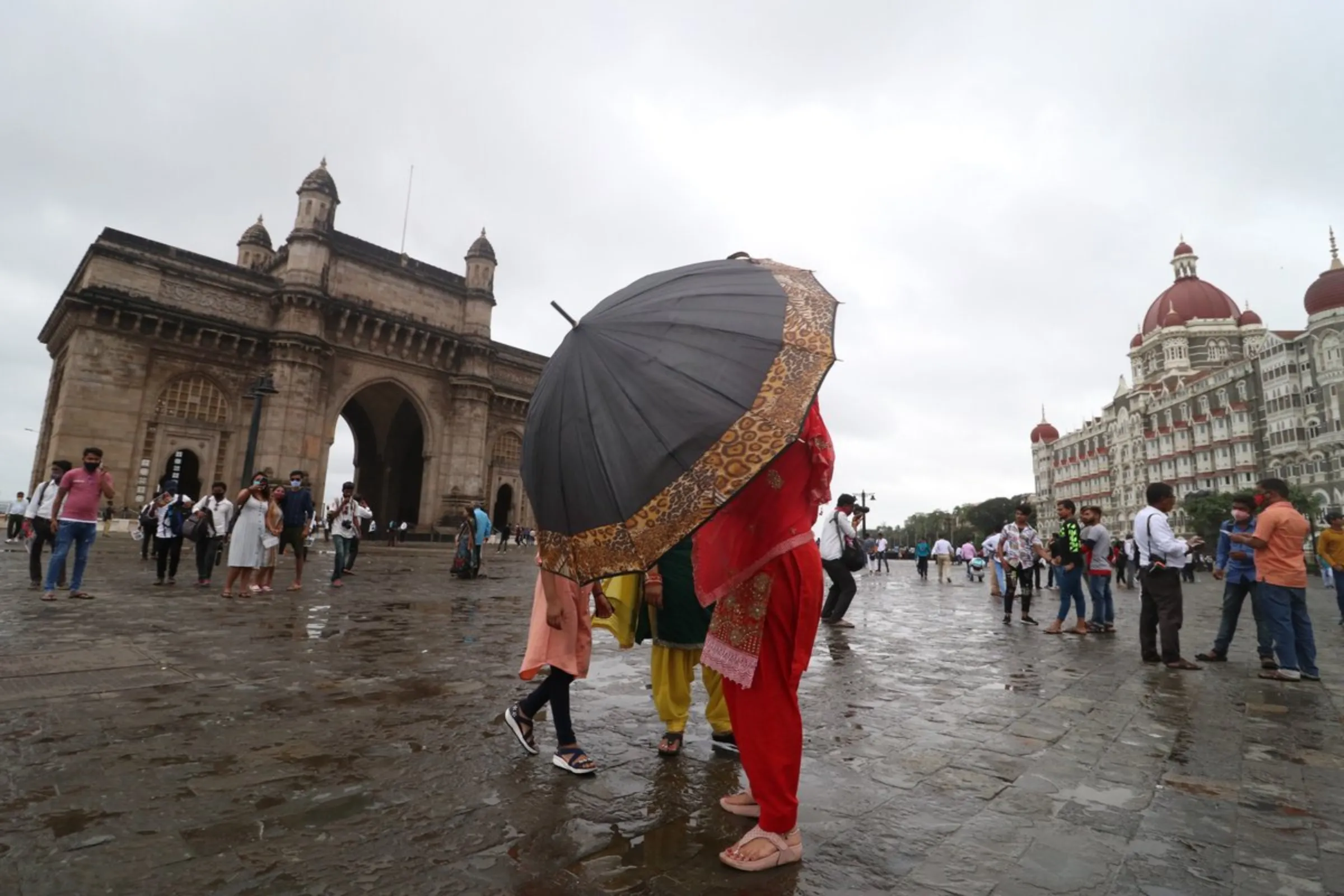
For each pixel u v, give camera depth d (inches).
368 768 130.4
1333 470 2224.4
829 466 103.9
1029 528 425.4
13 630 256.5
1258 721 182.4
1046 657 287.0
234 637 264.4
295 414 1267.2
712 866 95.2
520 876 90.9
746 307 98.8
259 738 146.2
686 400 90.4
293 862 93.1
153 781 120.6
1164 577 270.8
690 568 144.3
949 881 91.9
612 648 280.1
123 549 776.9
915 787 128.6
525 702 138.9
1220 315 3284.9
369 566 722.2
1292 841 106.5
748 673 98.7
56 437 1104.2
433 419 1531.7
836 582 383.2
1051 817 115.1
